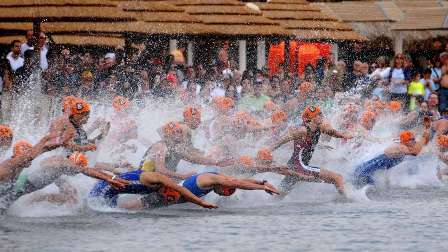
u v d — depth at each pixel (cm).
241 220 1912
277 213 2027
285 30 4262
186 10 4175
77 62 3622
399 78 3972
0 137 1900
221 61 4284
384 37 5481
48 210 1998
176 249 1599
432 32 5641
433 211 2064
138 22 3828
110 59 3653
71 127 2073
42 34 3322
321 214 2011
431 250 1593
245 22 4147
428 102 3634
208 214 2002
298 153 2277
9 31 3603
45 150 1881
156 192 2038
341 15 5412
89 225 1830
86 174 1917
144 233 1747
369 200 2262
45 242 1652
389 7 5516
